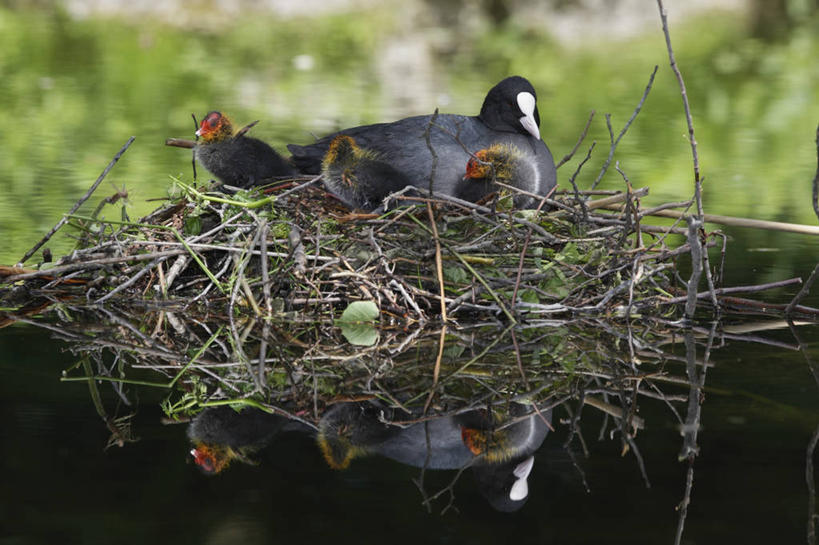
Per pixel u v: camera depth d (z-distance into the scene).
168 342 8.95
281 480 6.06
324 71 28.58
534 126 11.55
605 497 5.88
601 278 10.38
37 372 8.04
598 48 34.00
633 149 19.64
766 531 5.43
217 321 9.55
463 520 5.53
